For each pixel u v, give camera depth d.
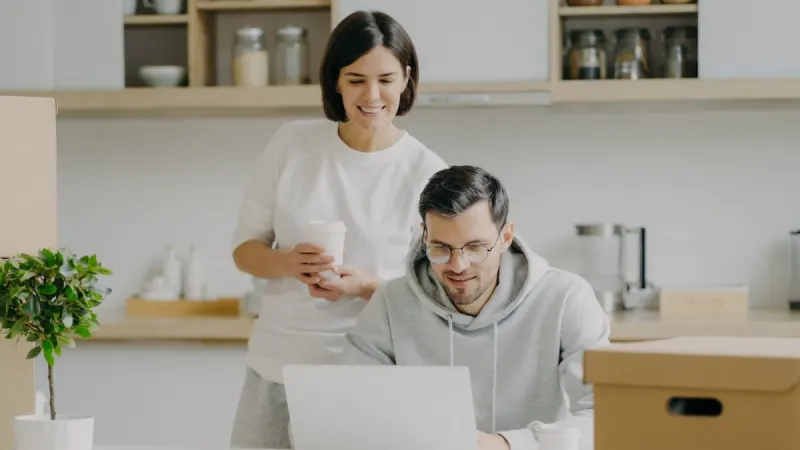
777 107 4.52
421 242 2.56
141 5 4.50
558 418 2.55
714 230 4.61
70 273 2.11
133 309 4.53
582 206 4.66
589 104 4.42
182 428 4.30
